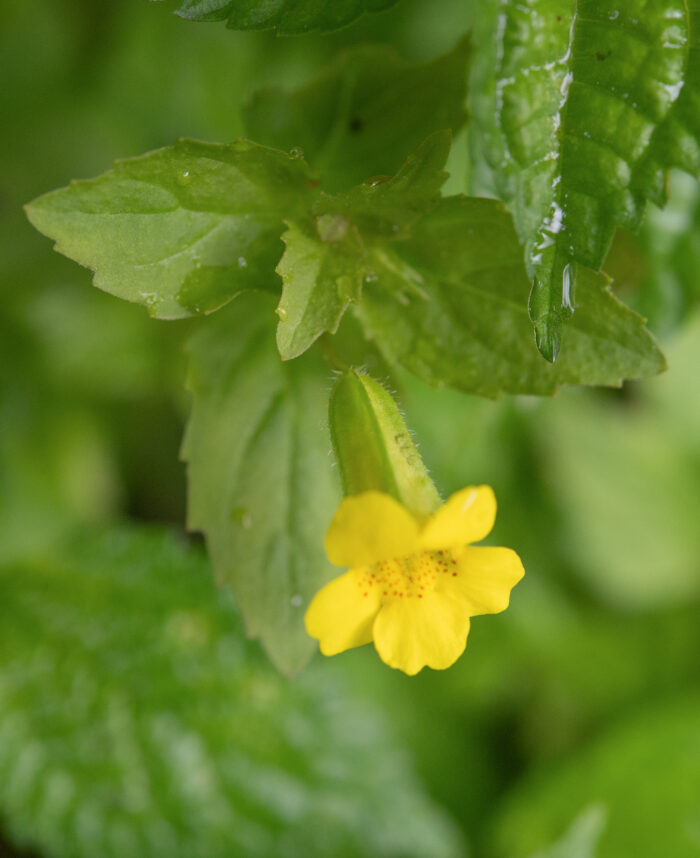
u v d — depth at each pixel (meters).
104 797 0.26
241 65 0.30
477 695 0.32
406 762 0.27
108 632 0.27
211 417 0.23
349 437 0.22
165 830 0.26
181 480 0.32
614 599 0.33
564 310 0.22
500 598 0.22
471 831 0.30
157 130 0.30
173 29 0.30
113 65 0.30
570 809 0.28
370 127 0.23
